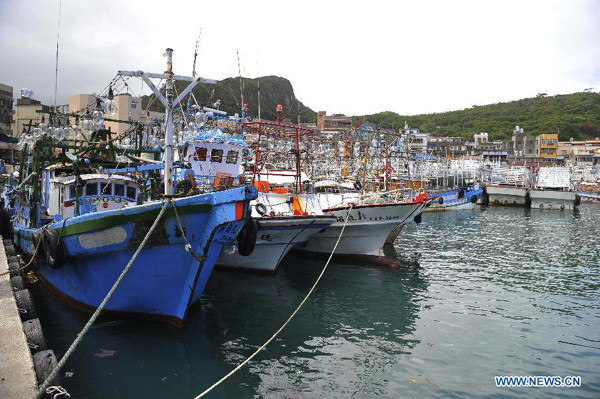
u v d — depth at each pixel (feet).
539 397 25.75
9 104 165.68
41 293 41.57
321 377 27.40
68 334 31.35
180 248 29.76
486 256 69.15
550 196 172.35
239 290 45.27
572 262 64.85
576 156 286.87
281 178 68.08
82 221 31.19
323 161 92.58
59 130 38.22
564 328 36.91
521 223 118.52
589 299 45.39
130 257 30.50
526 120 397.80
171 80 31.58
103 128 50.52
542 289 49.29
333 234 58.90
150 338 31.12
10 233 56.39
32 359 20.88
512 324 37.65
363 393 25.71
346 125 225.56
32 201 46.19
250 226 35.40
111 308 33.35
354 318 38.37
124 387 24.73
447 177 168.45
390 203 57.00
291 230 48.42
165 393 24.35
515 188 182.39
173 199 28.25
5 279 33.09
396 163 116.06
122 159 52.65
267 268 50.80
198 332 32.86
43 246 35.83
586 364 30.22
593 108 394.73
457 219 128.16
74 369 26.48
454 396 25.68
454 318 38.96
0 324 24.02
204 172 54.85
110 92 30.53
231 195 29.37
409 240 85.51
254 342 32.14
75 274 34.47
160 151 48.19
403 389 26.32
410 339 33.94
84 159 42.22
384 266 58.13
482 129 389.39
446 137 344.28
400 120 374.63
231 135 62.80
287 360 29.55
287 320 37.14
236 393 24.93
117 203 40.83
